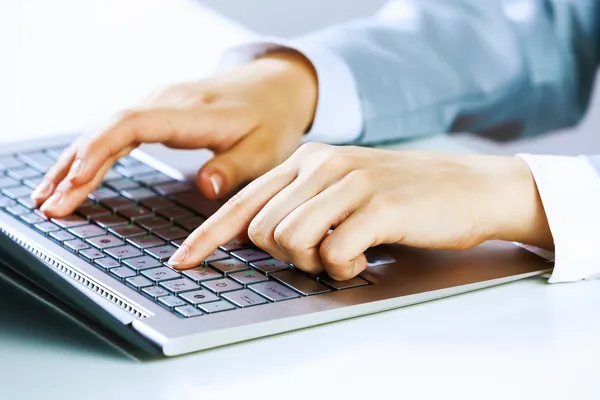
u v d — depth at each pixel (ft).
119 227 2.90
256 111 3.56
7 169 3.38
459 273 2.74
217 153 3.44
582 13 5.07
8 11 5.90
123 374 2.19
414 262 2.80
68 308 2.52
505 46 4.74
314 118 3.89
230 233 2.70
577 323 2.51
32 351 2.30
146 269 2.60
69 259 2.66
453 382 2.18
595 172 3.01
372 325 2.47
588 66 5.08
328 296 2.53
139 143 3.26
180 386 2.15
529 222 2.91
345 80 4.00
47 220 2.93
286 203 2.68
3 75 4.97
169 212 3.04
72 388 2.13
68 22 5.71
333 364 2.26
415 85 4.26
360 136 4.05
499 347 2.36
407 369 2.24
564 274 2.77
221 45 5.09
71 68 5.12
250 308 2.43
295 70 3.95
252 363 2.26
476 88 4.52
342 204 2.65
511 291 2.71
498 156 3.12
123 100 4.66
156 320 2.33
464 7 4.80
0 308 2.50
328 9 6.57
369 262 2.78
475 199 2.85
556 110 4.89
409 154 3.00
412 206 2.72
